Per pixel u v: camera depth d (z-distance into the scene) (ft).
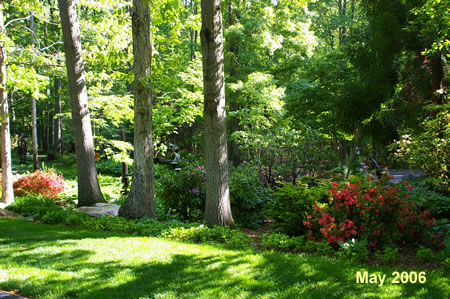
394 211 16.58
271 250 16.97
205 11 21.56
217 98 22.09
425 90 32.86
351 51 38.29
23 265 14.23
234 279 12.25
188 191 28.19
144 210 25.82
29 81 33.88
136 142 25.94
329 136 44.04
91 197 31.99
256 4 60.34
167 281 12.14
